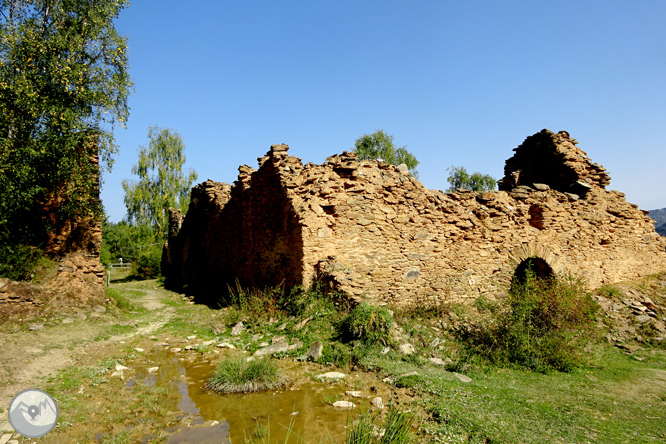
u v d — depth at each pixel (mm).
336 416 5441
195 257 20734
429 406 5570
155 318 12180
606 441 4781
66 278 10625
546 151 16203
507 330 8703
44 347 8086
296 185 11016
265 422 5277
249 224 13914
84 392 6188
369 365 7309
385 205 10922
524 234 13188
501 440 4594
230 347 8953
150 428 5082
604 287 14477
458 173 35688
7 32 10852
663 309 12852
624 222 16109
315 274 9977
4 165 9805
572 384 7074
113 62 13078
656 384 7281
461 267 11828
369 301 9703
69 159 10805
